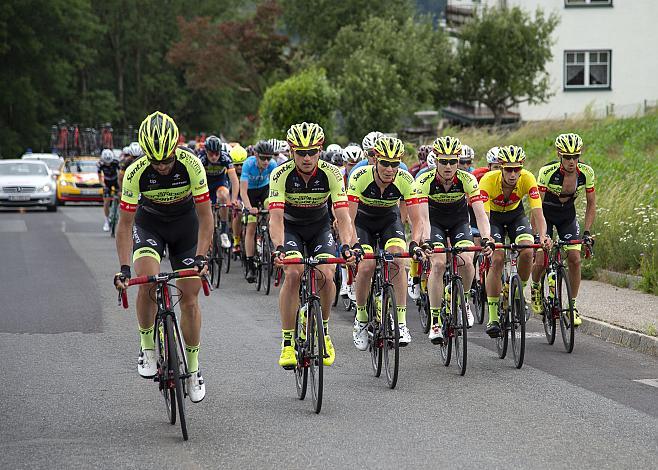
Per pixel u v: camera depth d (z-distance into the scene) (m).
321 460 12.76
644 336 20.73
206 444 13.59
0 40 131.38
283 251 16.02
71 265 36.16
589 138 56.50
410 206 18.91
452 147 19.56
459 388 17.17
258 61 115.19
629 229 30.64
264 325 23.80
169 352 13.97
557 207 22.33
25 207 66.62
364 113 70.75
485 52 83.19
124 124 161.50
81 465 12.62
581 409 15.56
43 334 22.38
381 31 81.88
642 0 85.69
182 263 15.58
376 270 18.16
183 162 14.66
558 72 86.94
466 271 20.17
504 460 12.73
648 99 86.44
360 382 17.70
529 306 26.05
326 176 16.97
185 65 139.50
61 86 141.38
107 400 16.25
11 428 14.51
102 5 159.12
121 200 14.62
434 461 12.68
